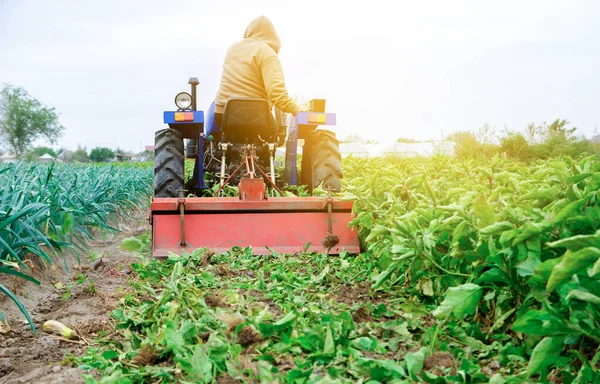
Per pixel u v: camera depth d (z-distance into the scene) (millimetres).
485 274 2018
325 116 4715
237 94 4891
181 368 1845
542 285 1804
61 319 2660
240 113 4359
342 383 1699
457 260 2438
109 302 2883
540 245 1886
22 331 2521
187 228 3656
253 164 4492
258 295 2842
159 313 2410
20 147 68000
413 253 2438
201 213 3701
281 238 3717
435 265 2479
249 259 3504
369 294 2779
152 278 3234
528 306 1958
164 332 1936
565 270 1488
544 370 1648
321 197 3840
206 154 5738
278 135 5406
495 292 2123
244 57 4871
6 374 2064
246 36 5215
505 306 2166
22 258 3350
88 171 7250
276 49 5164
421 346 2080
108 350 2096
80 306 2863
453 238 2322
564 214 1883
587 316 1596
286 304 2547
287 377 1709
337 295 2826
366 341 2008
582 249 1463
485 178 3750
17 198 3365
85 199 4664
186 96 4828
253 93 4910
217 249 3629
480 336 2150
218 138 5484
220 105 4996
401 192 3562
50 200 3709
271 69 4738
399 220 2531
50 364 2146
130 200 7559
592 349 1864
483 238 2170
